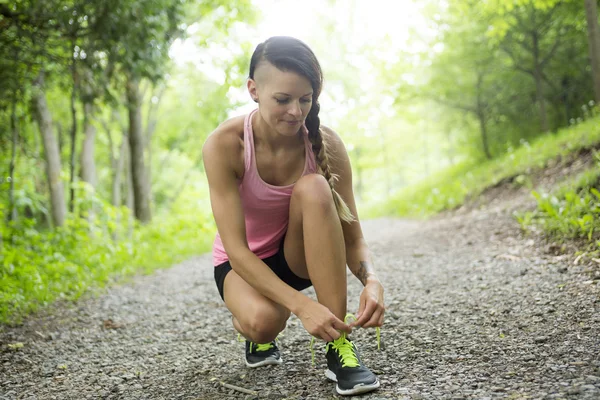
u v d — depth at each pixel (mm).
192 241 10219
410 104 15117
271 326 2207
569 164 7852
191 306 4543
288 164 2348
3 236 7016
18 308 4414
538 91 12203
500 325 2891
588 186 5496
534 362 2285
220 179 2264
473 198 9570
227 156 2283
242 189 2371
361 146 26594
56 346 3477
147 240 10000
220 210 2238
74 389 2635
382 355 2650
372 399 2094
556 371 2148
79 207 9359
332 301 2156
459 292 3785
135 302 4852
